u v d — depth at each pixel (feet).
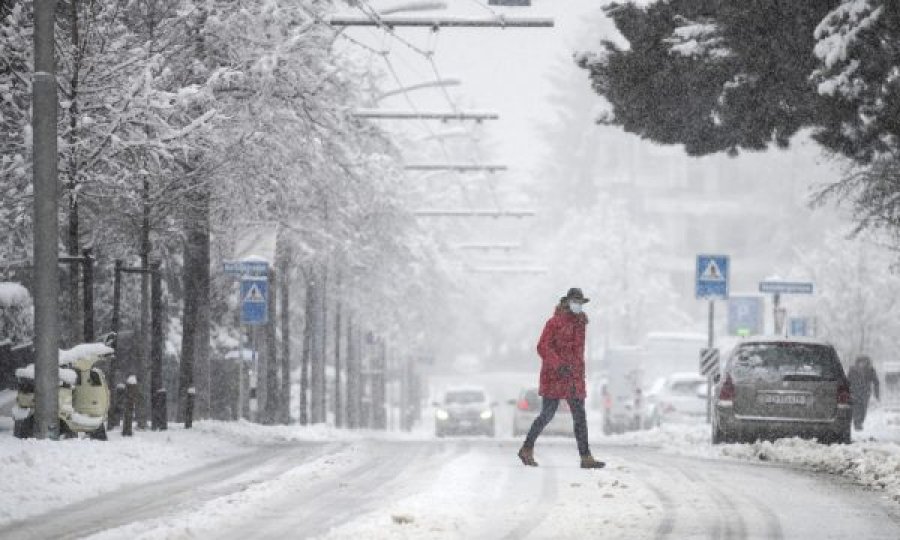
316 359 392.27
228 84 204.85
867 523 99.96
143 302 229.86
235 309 351.46
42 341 146.51
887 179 243.40
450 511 98.84
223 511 100.01
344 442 208.23
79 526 93.66
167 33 198.08
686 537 90.02
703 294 281.74
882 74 180.86
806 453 166.81
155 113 174.91
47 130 146.72
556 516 98.89
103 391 158.51
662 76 207.82
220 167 206.39
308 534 88.94
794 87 198.39
